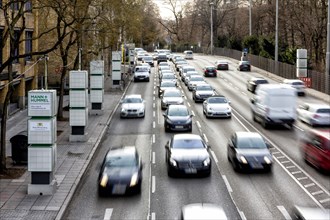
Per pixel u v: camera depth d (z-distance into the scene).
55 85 51.75
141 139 29.64
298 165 23.31
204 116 37.12
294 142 28.41
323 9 63.38
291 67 62.06
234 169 22.42
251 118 36.50
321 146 21.81
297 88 49.84
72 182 20.55
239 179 20.97
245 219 16.23
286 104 32.03
